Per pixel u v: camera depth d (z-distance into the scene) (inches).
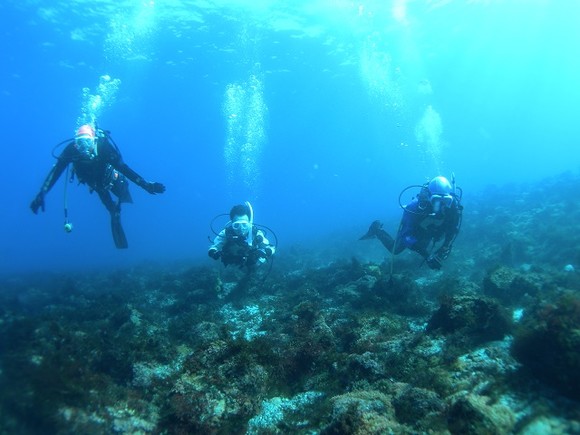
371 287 303.0
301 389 172.9
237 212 337.1
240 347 172.9
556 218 514.6
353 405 126.6
